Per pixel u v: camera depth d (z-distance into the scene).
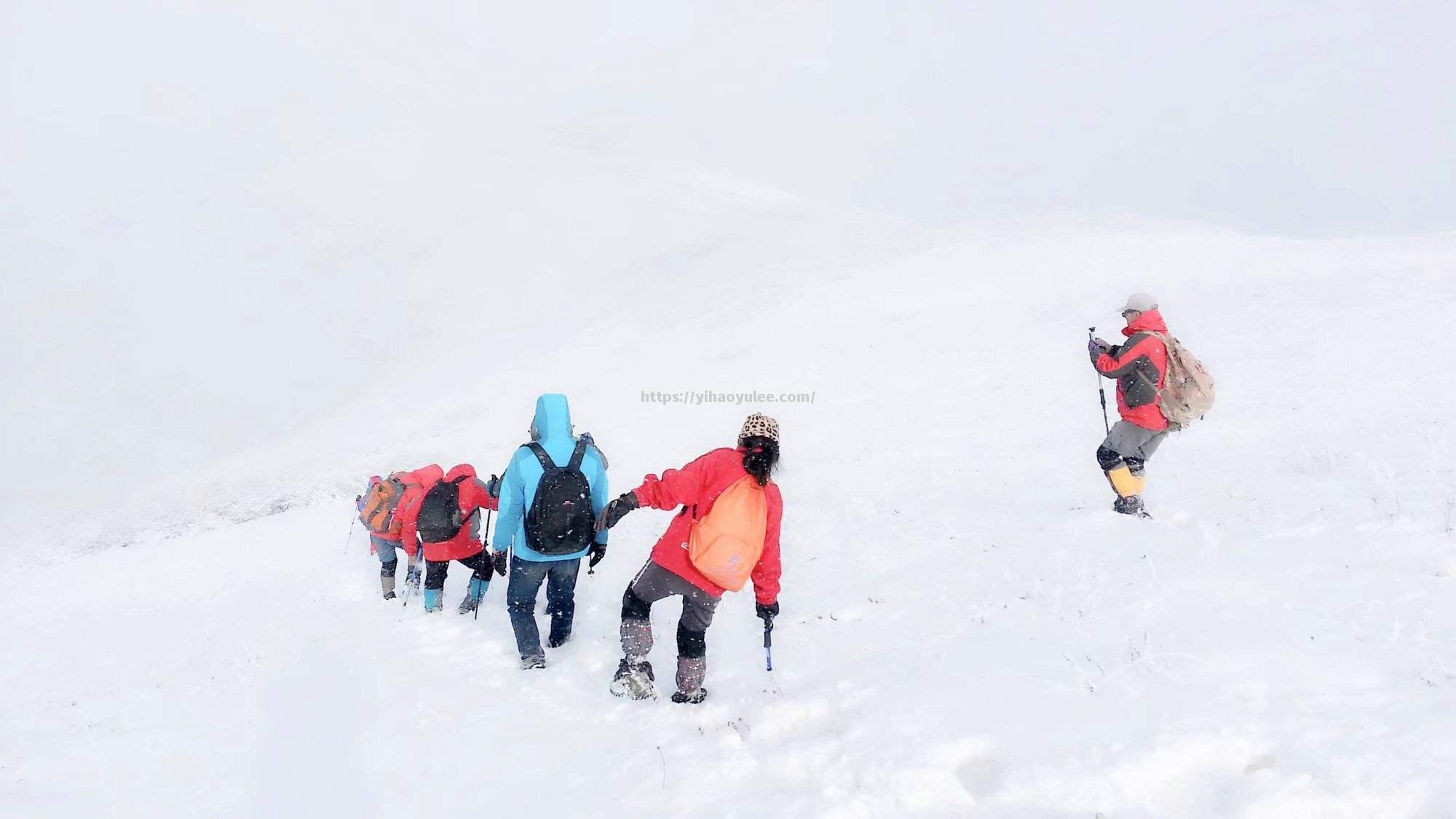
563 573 5.61
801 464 12.63
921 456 12.04
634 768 3.91
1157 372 6.23
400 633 6.71
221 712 5.17
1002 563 5.91
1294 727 3.05
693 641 4.50
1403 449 7.79
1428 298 16.62
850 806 3.24
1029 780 3.12
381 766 4.18
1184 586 4.62
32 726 5.36
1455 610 3.72
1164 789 2.97
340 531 13.58
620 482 13.77
